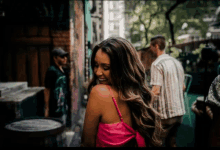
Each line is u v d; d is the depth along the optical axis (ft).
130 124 3.06
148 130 3.07
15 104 6.04
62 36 10.47
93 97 2.88
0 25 10.41
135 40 44.70
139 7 42.22
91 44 24.26
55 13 10.32
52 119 6.15
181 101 6.79
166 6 40.93
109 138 2.76
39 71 10.82
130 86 2.95
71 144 9.06
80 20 14.66
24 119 6.06
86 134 2.92
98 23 27.02
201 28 33.09
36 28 10.50
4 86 7.45
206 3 34.47
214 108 2.82
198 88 14.43
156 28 41.57
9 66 10.73
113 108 2.85
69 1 10.28
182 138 7.53
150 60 14.75
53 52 9.12
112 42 2.91
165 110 6.51
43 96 9.04
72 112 10.96
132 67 2.94
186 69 19.01
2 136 5.02
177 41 34.50
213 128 2.81
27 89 8.82
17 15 10.36
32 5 10.31
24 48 10.68
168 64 6.70
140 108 2.99
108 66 2.88
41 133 4.88
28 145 4.85
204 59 4.18
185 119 10.02
